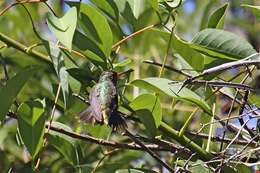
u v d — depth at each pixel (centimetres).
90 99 605
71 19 601
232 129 620
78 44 611
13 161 644
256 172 607
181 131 617
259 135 608
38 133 608
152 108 611
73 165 618
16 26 666
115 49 620
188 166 609
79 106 615
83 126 620
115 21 620
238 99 625
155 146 616
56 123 617
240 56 613
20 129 608
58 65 610
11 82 608
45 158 649
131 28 621
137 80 607
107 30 611
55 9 666
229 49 614
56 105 620
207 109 607
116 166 625
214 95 621
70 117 636
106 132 620
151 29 615
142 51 652
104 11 620
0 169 644
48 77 656
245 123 607
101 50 611
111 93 605
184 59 617
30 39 664
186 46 615
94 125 615
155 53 660
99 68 611
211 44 614
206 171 608
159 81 607
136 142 612
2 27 669
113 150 618
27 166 612
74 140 618
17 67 652
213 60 616
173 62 659
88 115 605
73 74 610
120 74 610
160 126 616
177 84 608
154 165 643
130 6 620
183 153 616
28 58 653
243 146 616
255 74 630
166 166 612
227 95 621
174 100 621
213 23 620
